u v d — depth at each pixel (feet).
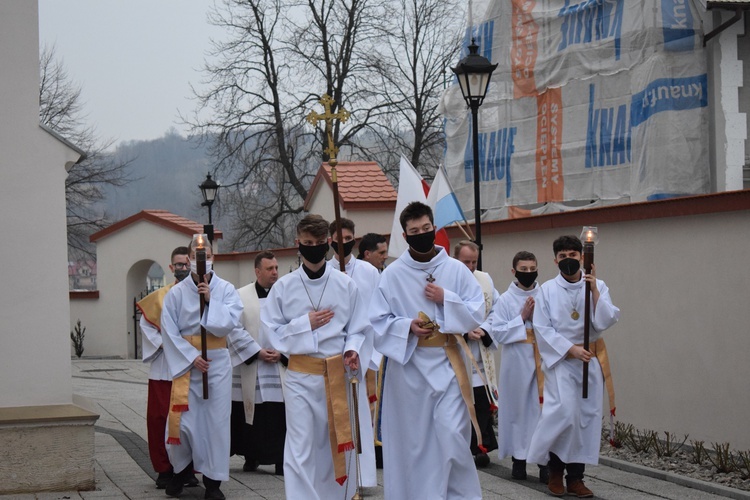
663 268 33.73
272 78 113.70
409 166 40.52
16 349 27.91
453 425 21.81
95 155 127.95
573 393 26.71
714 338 31.37
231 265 88.38
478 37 58.54
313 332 23.03
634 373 35.35
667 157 45.65
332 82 112.68
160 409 28.19
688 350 32.55
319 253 23.22
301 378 22.94
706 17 46.19
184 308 27.22
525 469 29.73
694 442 32.22
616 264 36.24
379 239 32.86
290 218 118.01
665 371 33.71
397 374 22.56
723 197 30.60
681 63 46.26
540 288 27.73
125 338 90.84
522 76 55.57
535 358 29.91
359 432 23.09
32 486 27.50
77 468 27.86
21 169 28.14
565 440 26.53
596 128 50.62
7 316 27.86
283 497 26.91
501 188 56.95
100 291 91.71
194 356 26.86
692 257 32.32
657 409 34.14
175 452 26.96
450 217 39.70
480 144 58.54
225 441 26.89
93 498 26.73
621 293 35.99
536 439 26.84
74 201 131.03
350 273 30.35
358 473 22.71
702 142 45.85
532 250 42.14
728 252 30.76
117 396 54.44
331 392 22.88
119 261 91.04
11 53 28.19
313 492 22.40
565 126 52.65
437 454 22.11
